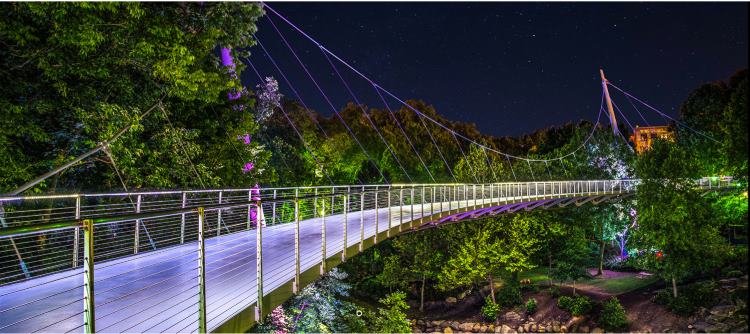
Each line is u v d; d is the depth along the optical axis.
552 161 60.06
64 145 16.58
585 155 60.16
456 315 38.72
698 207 36.06
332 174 41.28
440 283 39.03
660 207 35.66
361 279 40.94
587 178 57.91
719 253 34.75
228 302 7.62
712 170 53.75
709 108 66.88
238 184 22.95
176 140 18.62
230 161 22.62
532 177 55.19
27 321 6.39
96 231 15.21
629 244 45.56
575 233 40.91
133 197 18.75
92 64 15.12
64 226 4.59
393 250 41.59
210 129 22.39
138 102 17.81
